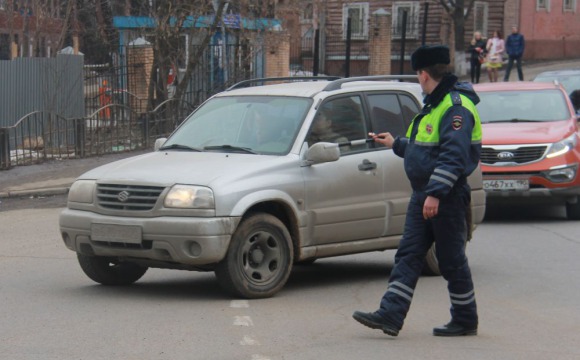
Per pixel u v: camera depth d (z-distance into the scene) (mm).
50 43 33844
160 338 7625
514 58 39656
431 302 9266
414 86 11195
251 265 9164
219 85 30109
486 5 51812
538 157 15219
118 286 10062
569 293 9773
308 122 9828
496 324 8281
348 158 10008
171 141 10320
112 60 30281
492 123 16375
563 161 15148
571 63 51594
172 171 9117
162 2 27156
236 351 7223
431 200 7098
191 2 27141
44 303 9062
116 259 9422
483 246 13031
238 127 10078
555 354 7230
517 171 15188
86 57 36688
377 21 42406
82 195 9383
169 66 28516
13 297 9375
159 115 25484
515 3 52875
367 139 10320
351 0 50312
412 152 7336
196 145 10078
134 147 23891
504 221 15711
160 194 8852
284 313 8594
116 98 27938
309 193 9562
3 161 20297
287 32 31953
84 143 22438
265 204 9391
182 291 9750
